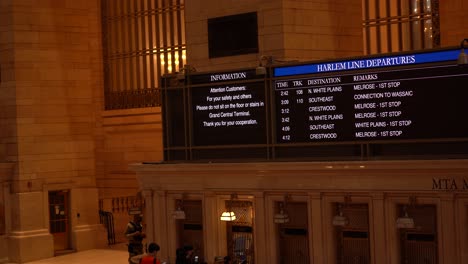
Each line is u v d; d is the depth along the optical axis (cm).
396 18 2097
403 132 1477
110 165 2719
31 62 2406
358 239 1541
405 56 1470
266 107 1641
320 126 1578
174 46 2550
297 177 1566
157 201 1781
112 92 2708
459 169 1370
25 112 2384
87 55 2527
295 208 1622
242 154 1681
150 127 2603
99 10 2717
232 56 1828
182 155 1769
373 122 1512
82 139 2506
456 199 1397
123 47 2681
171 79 1780
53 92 2447
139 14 2638
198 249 1753
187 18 1902
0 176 2369
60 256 2398
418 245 1476
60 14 2472
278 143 1630
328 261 1543
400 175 1439
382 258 1476
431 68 1441
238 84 1681
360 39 1906
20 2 2395
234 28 1827
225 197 1689
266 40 1778
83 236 2477
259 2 1788
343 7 1872
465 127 1410
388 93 1492
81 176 2500
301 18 1788
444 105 1431
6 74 2395
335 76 1555
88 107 2523
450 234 1403
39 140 2406
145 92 2627
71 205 2470
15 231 2359
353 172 1488
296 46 1775
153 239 1794
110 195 2712
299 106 1603
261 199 1622
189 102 1747
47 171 2417
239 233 1703
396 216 1470
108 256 2352
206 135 1731
